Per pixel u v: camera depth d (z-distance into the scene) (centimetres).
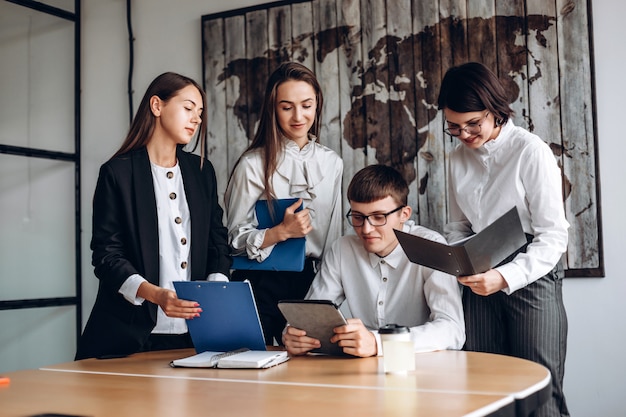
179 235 227
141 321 211
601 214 281
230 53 356
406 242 189
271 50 346
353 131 325
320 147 262
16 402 133
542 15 291
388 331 156
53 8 398
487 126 217
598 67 284
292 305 183
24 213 380
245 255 250
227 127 356
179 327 228
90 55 405
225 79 357
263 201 250
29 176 384
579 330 284
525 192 218
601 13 284
